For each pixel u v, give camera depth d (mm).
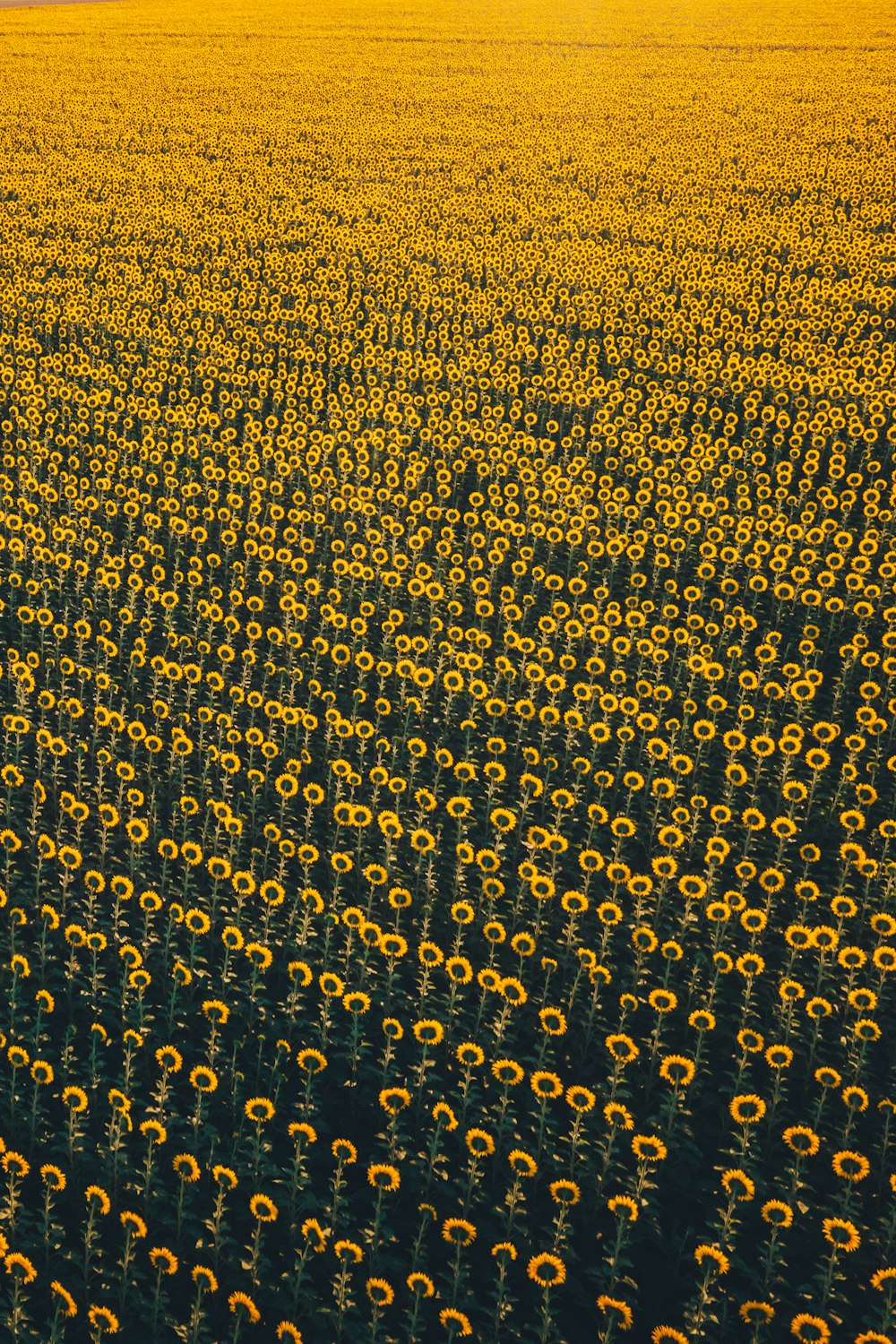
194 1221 6695
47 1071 7012
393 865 9859
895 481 17484
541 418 20188
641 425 18672
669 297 24906
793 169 36812
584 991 8688
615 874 8977
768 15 71625
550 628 13508
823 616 14273
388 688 12914
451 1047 7996
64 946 8945
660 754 10742
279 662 13328
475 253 28656
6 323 24109
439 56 60188
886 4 75000
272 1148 7250
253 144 42531
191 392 21250
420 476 17422
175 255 29094
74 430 19156
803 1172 7133
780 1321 6270
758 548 14625
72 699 11383
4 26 71500
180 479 17891
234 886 8875
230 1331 6117
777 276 27297
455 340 23516
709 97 48875
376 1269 6484
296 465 17938
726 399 20938
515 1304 6344
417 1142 7320
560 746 11875
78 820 10383
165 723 12125
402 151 41156
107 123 45750
